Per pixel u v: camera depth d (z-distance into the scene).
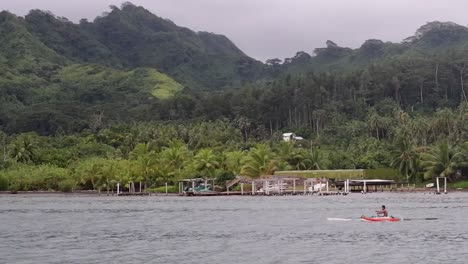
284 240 66.81
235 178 180.50
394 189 182.12
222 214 102.44
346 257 54.88
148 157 192.12
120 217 99.38
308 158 199.62
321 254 56.69
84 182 196.00
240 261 53.50
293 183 173.88
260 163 185.38
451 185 181.88
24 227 83.88
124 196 179.75
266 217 95.19
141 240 68.19
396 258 54.00
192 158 197.25
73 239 69.62
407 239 66.31
